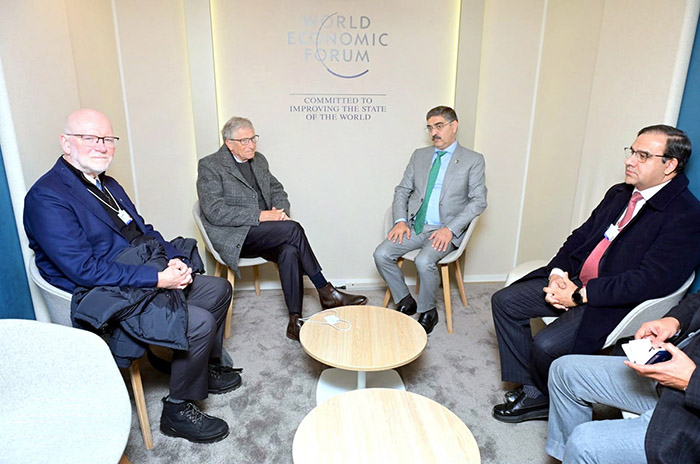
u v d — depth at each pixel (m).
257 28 2.95
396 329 2.02
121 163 2.91
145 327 1.62
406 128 3.21
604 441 1.25
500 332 2.10
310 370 2.35
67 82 2.23
